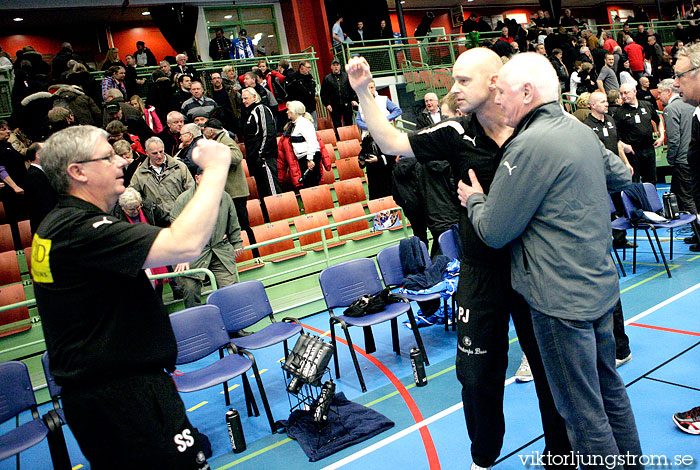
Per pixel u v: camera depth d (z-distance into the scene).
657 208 6.32
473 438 2.61
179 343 4.02
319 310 6.54
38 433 3.30
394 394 4.05
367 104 2.42
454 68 2.33
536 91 2.01
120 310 1.80
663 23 20.55
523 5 24.67
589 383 1.99
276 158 8.05
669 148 6.45
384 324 5.86
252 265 6.54
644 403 3.30
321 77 16.02
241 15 15.59
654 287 5.48
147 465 1.81
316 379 3.57
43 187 5.24
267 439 3.68
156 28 16.95
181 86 9.06
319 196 8.02
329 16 16.14
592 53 13.77
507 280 2.38
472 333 2.45
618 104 8.16
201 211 1.70
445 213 5.53
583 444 2.02
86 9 14.53
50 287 1.78
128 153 6.11
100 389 1.78
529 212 1.95
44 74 9.98
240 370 3.79
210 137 6.46
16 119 8.47
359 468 3.12
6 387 3.48
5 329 5.48
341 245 7.16
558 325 1.97
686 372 3.60
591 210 1.95
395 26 22.11
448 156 2.50
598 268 1.96
